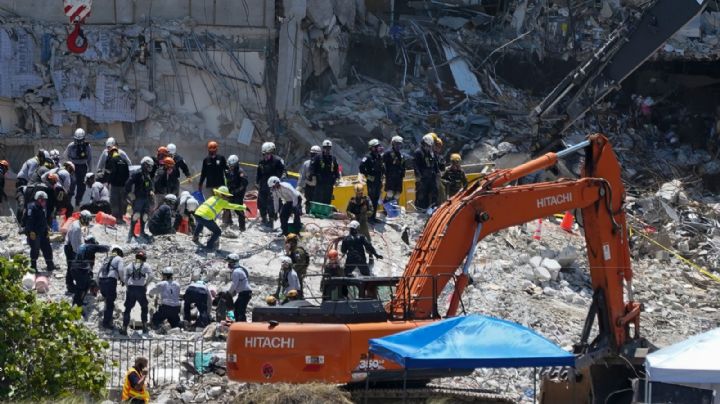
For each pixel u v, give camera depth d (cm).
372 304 7288
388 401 7312
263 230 11044
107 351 8356
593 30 18300
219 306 8944
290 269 8806
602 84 14262
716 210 14662
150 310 9125
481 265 10944
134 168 10456
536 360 6412
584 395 7788
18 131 15688
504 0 18438
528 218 7856
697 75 18788
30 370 6875
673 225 13662
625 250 8081
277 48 16375
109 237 10381
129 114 15788
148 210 10444
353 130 16300
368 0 17888
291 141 16212
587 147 8156
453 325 6606
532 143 14588
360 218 10494
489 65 17888
